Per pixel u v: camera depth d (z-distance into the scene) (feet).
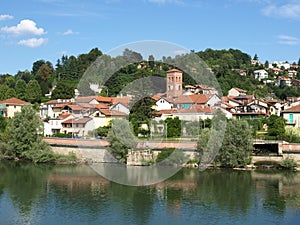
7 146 205.98
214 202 126.93
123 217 112.47
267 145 193.06
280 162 180.14
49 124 247.50
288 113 239.09
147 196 133.49
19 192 139.74
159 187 145.28
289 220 110.63
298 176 164.76
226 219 110.93
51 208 121.19
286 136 201.98
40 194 136.87
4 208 121.60
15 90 395.14
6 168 183.01
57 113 268.82
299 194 136.26
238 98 297.53
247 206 122.62
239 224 106.73
